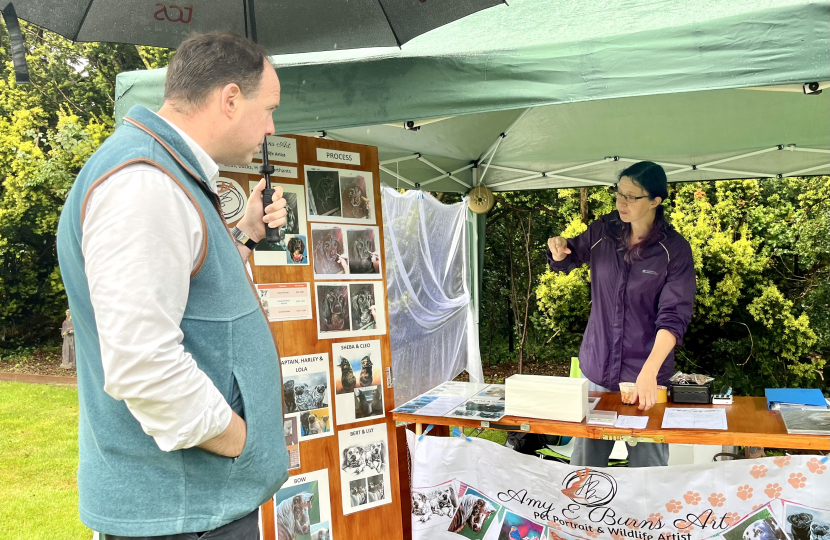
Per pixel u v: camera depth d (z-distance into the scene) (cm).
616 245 292
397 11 198
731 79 186
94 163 111
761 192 686
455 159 505
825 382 650
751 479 226
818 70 178
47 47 1219
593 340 300
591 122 439
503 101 211
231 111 125
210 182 123
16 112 1181
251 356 124
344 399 261
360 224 270
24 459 593
